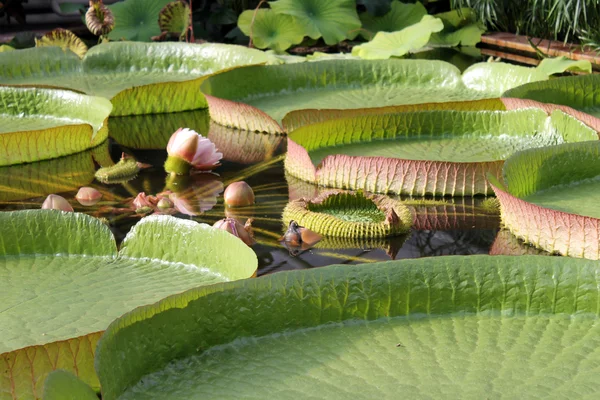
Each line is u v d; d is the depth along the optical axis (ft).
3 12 22.45
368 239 8.86
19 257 7.66
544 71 15.06
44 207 9.39
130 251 7.60
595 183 9.77
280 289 5.90
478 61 18.90
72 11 23.32
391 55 17.46
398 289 6.10
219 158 11.53
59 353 5.51
